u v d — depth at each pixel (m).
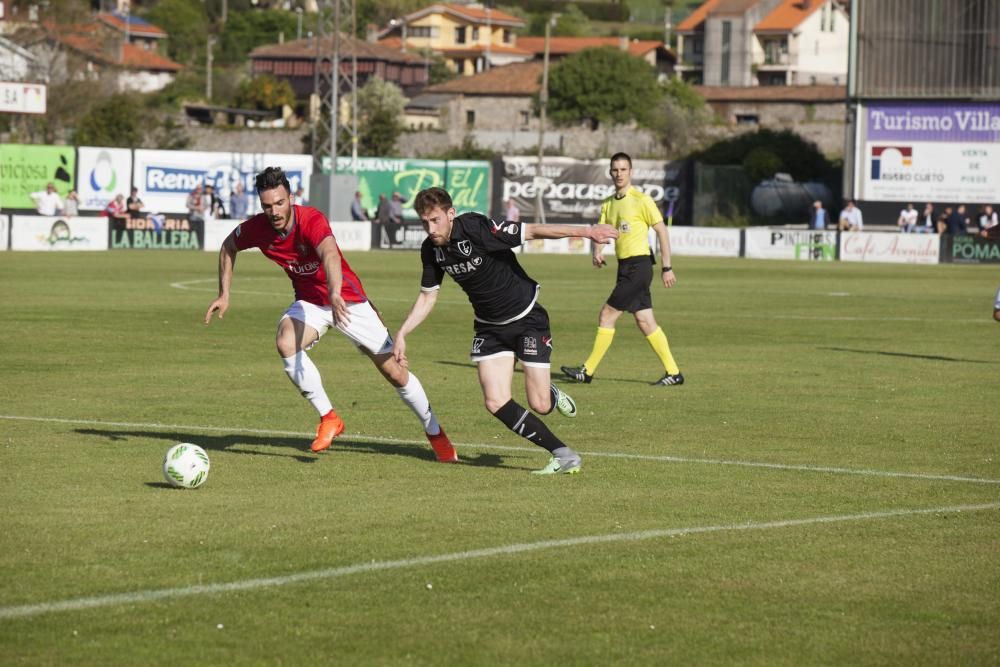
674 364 24.64
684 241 84.44
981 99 90.31
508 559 11.71
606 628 9.90
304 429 18.92
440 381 24.56
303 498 14.17
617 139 138.75
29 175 87.94
